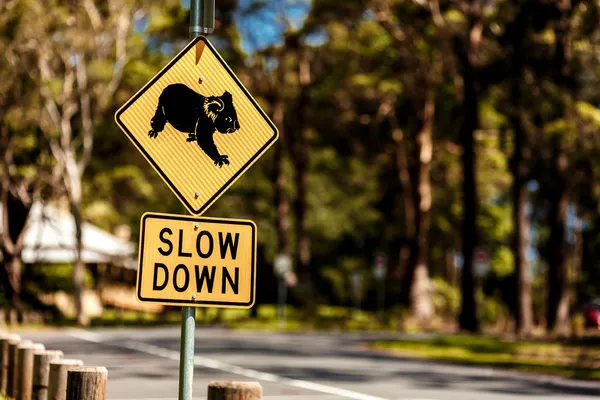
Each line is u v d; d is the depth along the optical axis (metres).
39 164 56.94
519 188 48.66
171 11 59.22
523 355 33.59
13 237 60.81
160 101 6.92
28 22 48.91
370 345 37.31
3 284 57.69
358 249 84.00
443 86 63.75
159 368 24.34
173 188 6.89
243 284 6.99
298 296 66.12
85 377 8.02
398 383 22.00
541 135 43.00
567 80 42.94
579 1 42.28
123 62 53.81
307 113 67.62
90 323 56.88
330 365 26.69
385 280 82.81
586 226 88.62
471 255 48.91
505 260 81.69
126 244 66.12
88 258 64.06
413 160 65.25
